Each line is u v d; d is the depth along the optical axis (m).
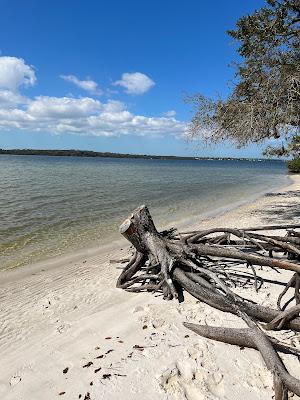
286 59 12.24
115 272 8.96
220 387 4.13
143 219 7.40
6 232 13.62
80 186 31.86
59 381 4.35
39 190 27.41
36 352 5.07
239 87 13.02
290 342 4.97
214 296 6.04
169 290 6.63
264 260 6.72
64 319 6.27
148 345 4.99
